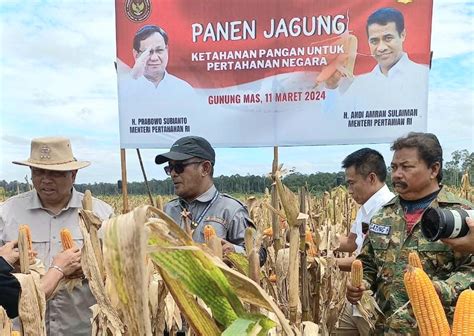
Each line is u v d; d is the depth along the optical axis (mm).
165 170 4164
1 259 2195
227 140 4719
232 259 1838
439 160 2961
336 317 3412
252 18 4629
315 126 4594
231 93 4699
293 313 1692
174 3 4699
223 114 4719
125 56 4785
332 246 4383
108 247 1070
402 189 3006
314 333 1696
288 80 4621
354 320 4363
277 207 3088
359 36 4484
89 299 3578
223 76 4699
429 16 4359
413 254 2289
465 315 1404
